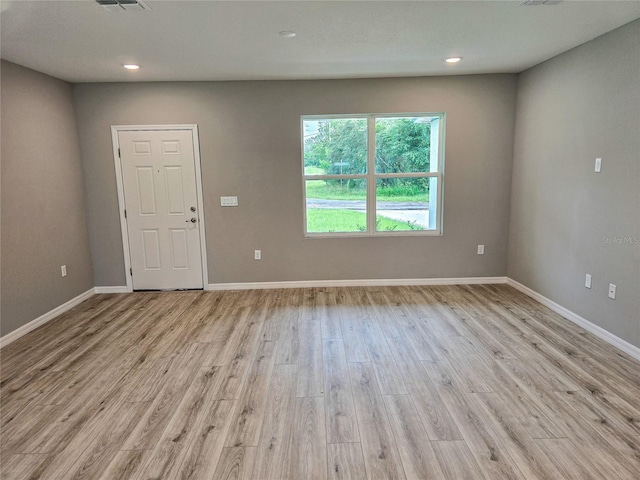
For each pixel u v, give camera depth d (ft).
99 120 14.29
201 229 15.12
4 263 10.72
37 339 11.00
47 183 12.56
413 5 7.93
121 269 15.21
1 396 8.16
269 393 8.16
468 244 15.40
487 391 8.06
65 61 11.21
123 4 7.50
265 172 14.83
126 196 14.80
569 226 11.63
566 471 5.92
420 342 10.43
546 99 12.55
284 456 6.35
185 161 14.66
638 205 9.13
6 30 8.73
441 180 15.16
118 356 9.89
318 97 14.39
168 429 7.06
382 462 6.19
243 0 7.47
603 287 10.30
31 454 6.47
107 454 6.45
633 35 9.07
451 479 5.82
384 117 14.88
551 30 9.60
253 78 13.99
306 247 15.35
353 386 8.36
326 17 8.43
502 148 14.76
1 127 10.75
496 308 12.85
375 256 15.47
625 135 9.43
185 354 9.97
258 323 11.97
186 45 10.05
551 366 9.01
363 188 15.33
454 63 12.53
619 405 7.50
